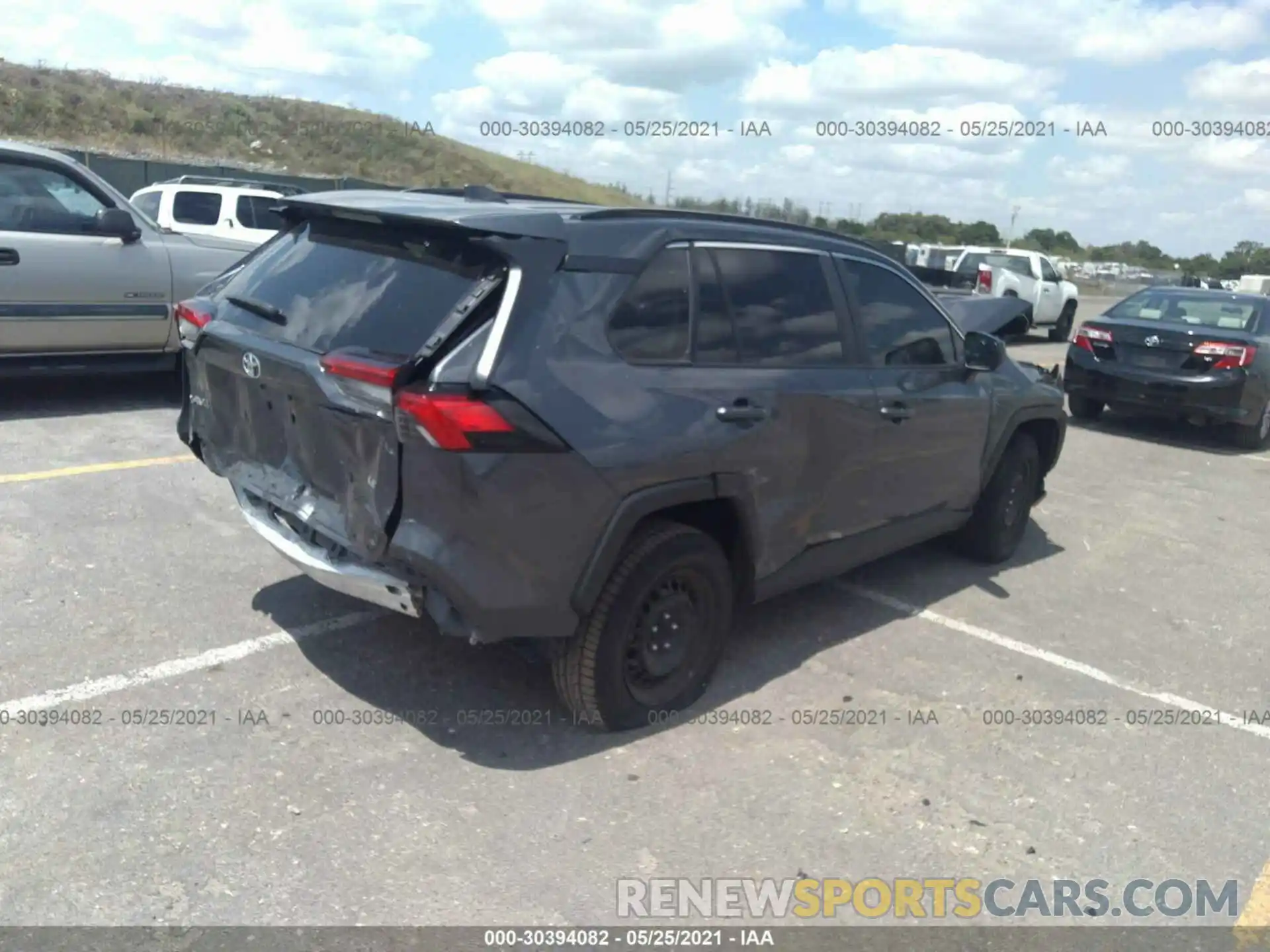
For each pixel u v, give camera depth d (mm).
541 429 3580
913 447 5371
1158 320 11781
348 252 4086
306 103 50312
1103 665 5262
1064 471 9672
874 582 6180
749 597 4617
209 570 5355
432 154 47406
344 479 3725
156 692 4172
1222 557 7293
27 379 9336
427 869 3291
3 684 4125
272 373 3869
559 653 3998
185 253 8570
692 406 4098
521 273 3666
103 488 6453
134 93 43844
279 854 3295
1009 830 3766
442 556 3504
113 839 3299
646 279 4070
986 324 9039
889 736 4340
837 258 5074
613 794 3766
